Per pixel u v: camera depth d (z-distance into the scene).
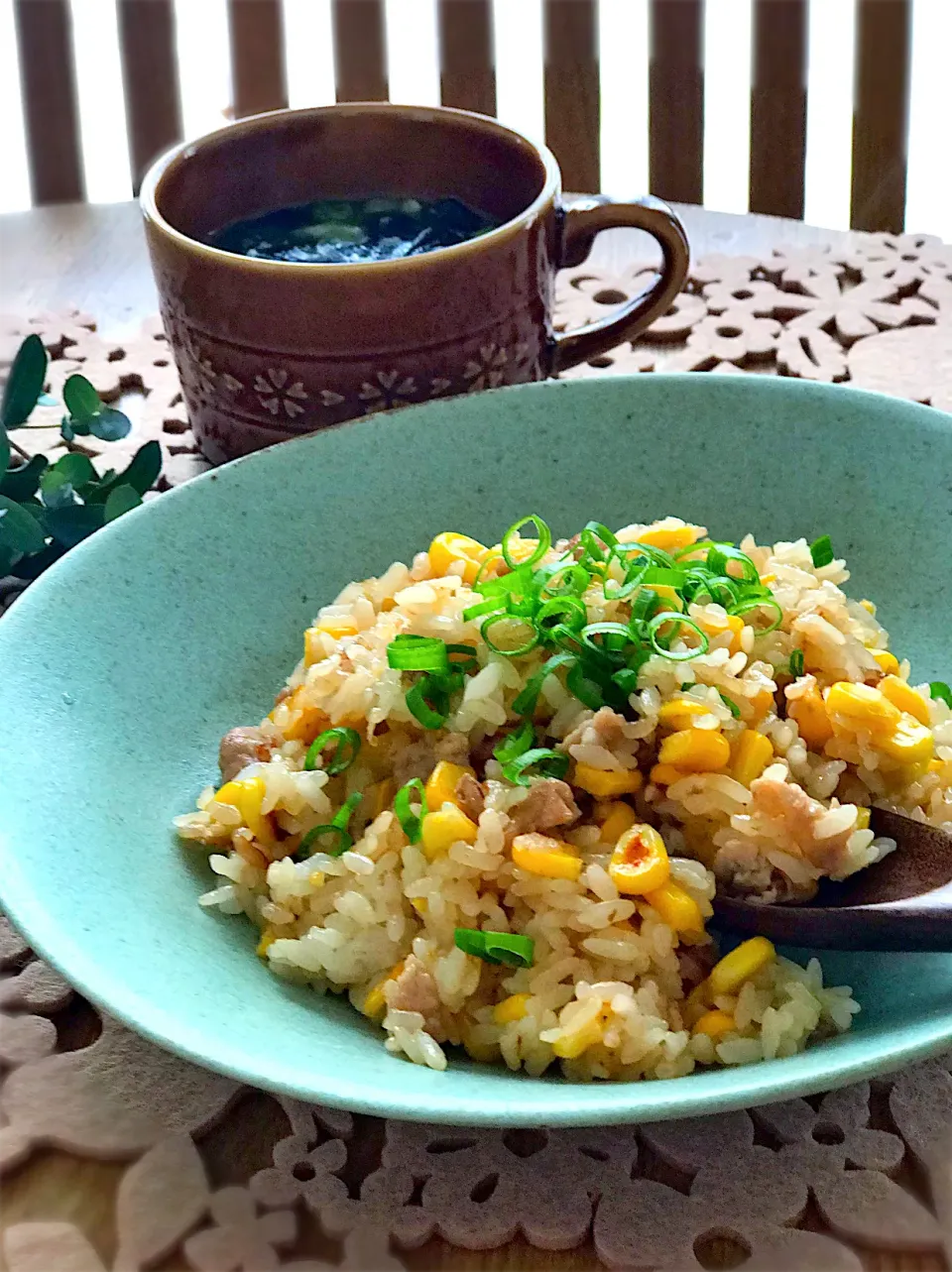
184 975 0.29
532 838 0.31
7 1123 0.29
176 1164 0.28
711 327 0.49
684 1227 0.27
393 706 0.34
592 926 0.31
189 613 0.36
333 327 0.40
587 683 0.33
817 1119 0.29
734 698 0.33
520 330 0.42
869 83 0.66
